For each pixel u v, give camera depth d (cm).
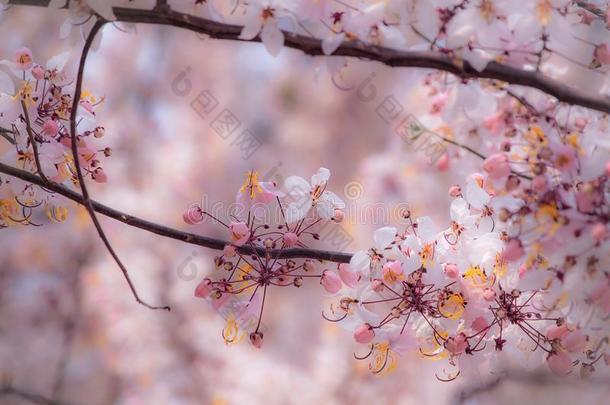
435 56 131
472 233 135
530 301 135
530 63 134
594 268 130
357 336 135
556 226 130
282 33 132
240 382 239
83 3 133
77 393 251
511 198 133
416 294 135
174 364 249
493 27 133
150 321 254
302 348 259
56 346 259
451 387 215
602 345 135
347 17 133
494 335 135
